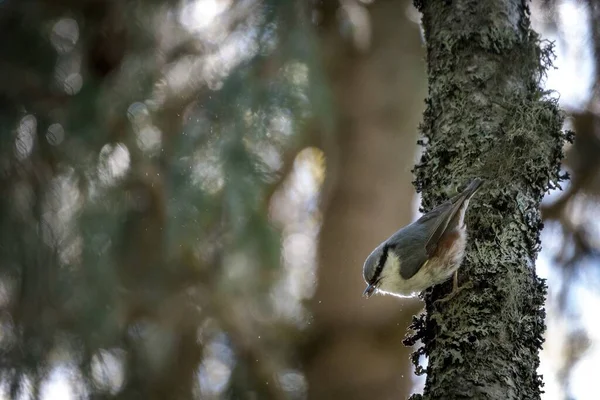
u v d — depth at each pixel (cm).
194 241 988
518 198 653
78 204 1021
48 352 1005
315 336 1252
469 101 687
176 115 1044
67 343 1012
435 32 733
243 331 1139
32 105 1036
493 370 587
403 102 1387
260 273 1086
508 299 616
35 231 1007
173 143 995
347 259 1323
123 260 1063
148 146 1035
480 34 708
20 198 1009
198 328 1119
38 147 1026
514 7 730
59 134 1028
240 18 1008
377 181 1365
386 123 1380
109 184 1029
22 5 1062
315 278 1319
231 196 937
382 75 1386
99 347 1019
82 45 1056
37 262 1005
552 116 687
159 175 1031
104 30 1055
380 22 1412
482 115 680
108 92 1025
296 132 972
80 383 1007
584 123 1098
